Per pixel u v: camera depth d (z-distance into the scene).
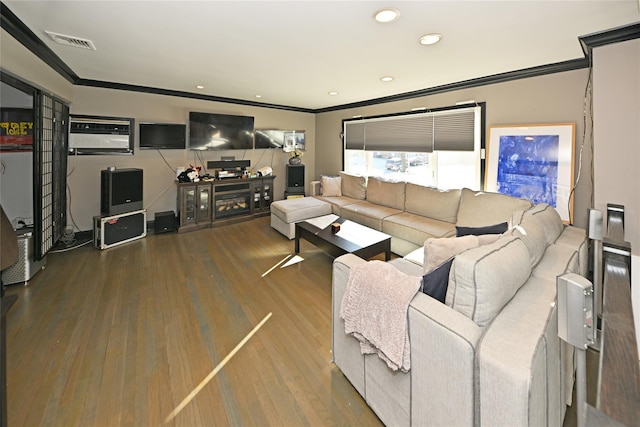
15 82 2.60
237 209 5.52
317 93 4.60
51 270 3.23
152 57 2.94
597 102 2.13
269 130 5.93
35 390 1.64
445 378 1.14
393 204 4.46
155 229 4.61
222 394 1.65
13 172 3.40
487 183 3.58
